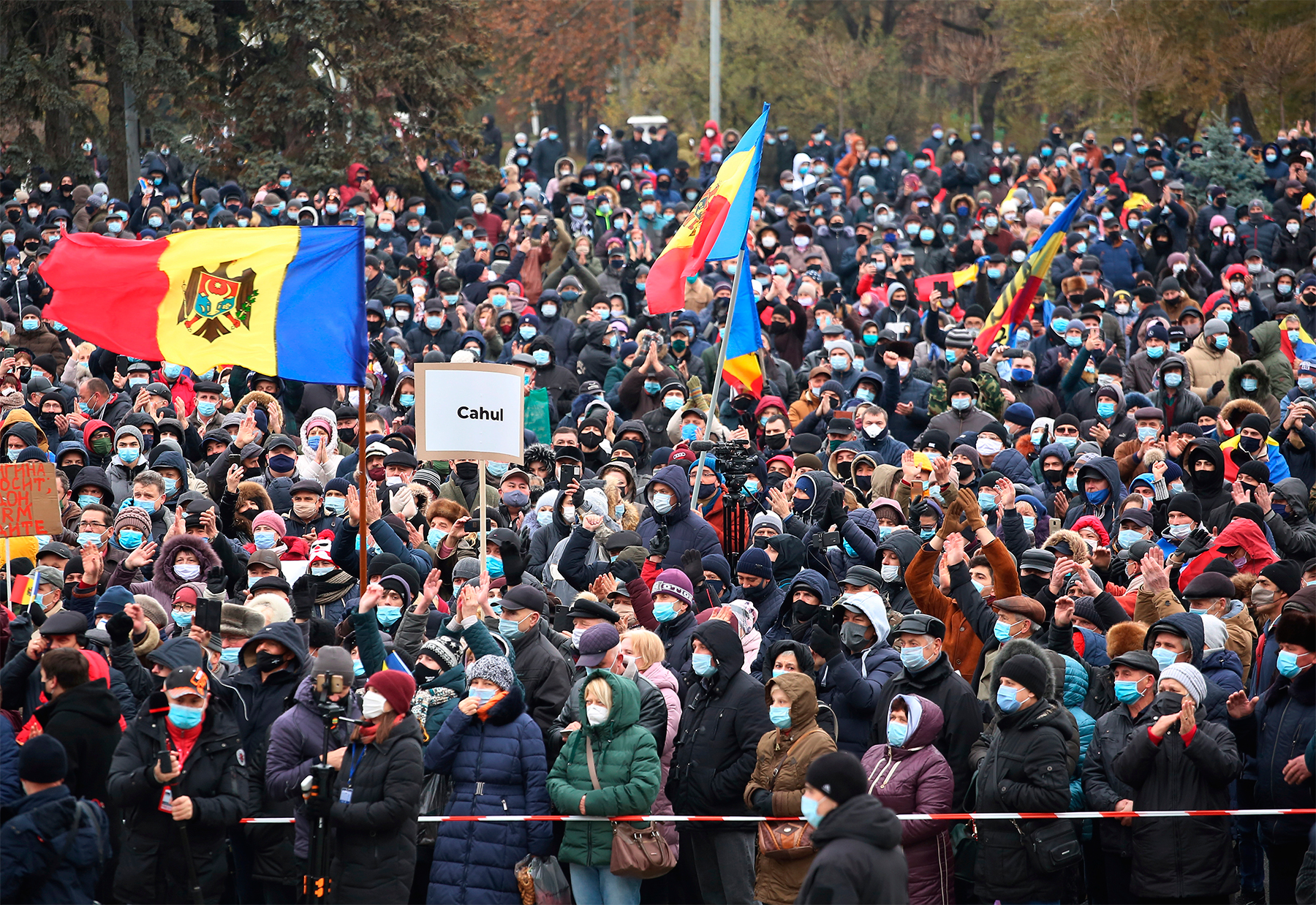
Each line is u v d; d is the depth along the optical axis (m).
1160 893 12.48
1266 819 13.55
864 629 14.77
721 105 83.81
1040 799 12.21
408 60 48.78
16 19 47.56
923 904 12.47
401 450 22.00
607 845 12.57
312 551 16.72
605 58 87.19
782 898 12.55
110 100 49.84
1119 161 55.47
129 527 17.05
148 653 13.92
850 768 9.94
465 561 16.42
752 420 26.58
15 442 22.05
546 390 27.00
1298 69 68.00
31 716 13.09
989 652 15.14
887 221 45.22
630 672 13.43
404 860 11.84
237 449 21.55
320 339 15.91
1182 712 12.47
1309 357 30.34
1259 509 18.59
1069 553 17.39
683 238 21.27
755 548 16.44
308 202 42.38
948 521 15.56
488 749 12.61
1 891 10.66
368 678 13.16
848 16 88.06
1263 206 46.84
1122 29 69.56
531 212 42.78
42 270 16.03
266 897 12.72
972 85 84.81
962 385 25.36
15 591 16.16
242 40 50.38
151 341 16.02
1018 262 38.78
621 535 16.84
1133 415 24.42
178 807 11.55
